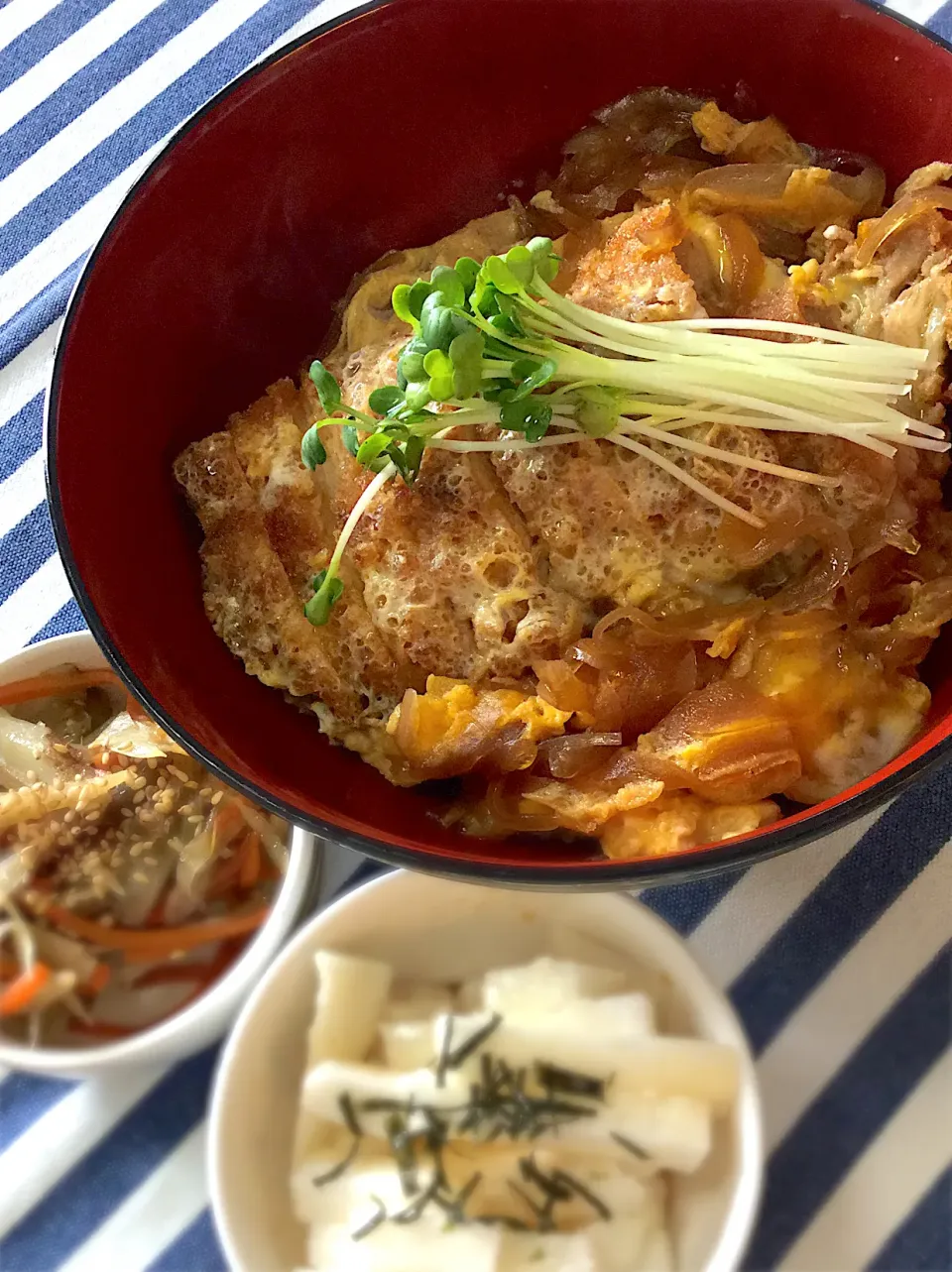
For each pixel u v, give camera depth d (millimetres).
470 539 223
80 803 233
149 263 225
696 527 217
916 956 221
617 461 219
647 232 233
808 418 212
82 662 240
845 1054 215
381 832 188
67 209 301
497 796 219
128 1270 207
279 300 254
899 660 219
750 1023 218
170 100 310
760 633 217
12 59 319
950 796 229
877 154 242
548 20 234
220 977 233
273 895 241
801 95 241
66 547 201
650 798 206
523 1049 201
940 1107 210
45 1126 218
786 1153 208
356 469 232
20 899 231
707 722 211
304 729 234
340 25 227
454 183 259
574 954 215
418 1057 208
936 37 221
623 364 209
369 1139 202
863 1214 203
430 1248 191
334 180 247
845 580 220
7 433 276
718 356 214
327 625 232
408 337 240
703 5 230
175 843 236
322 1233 198
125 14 322
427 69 238
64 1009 228
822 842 228
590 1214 196
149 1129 218
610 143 255
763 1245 201
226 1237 186
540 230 261
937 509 229
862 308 232
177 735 194
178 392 239
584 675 220
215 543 237
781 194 242
